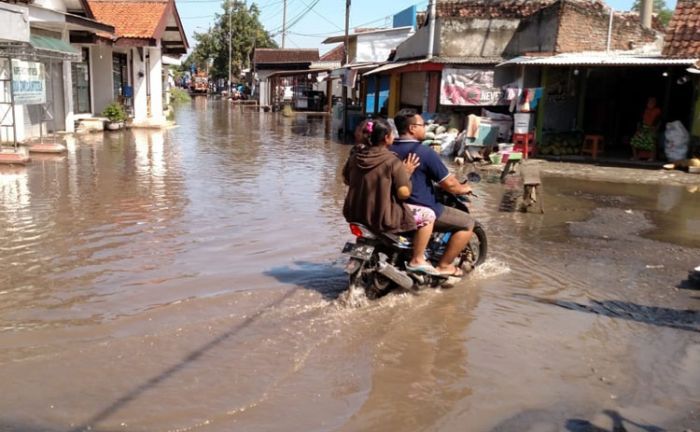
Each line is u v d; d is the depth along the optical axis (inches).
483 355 180.9
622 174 575.2
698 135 618.8
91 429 137.3
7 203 362.3
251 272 248.4
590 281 251.8
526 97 651.5
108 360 170.1
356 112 998.4
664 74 644.1
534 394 158.9
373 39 1254.3
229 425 140.8
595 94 769.6
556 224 357.7
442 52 764.6
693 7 646.5
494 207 404.2
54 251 269.3
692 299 232.4
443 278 237.3
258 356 175.2
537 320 208.7
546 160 660.7
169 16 1023.0
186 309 207.3
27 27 495.5
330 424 142.7
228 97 2377.0
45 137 713.6
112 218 331.9
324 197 409.1
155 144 717.3
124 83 1032.8
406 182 215.3
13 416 141.6
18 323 193.6
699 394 160.9
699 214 399.2
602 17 725.9
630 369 174.1
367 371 169.0
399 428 142.3
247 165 557.6
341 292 227.6
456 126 720.3
